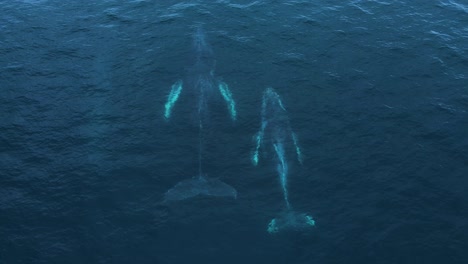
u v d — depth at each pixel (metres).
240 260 37.91
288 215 41.03
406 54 57.72
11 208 41.62
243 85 53.25
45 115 50.31
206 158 45.66
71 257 38.12
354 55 57.66
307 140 47.41
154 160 45.66
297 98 51.91
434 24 62.72
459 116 49.88
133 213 41.28
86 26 63.19
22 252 38.41
